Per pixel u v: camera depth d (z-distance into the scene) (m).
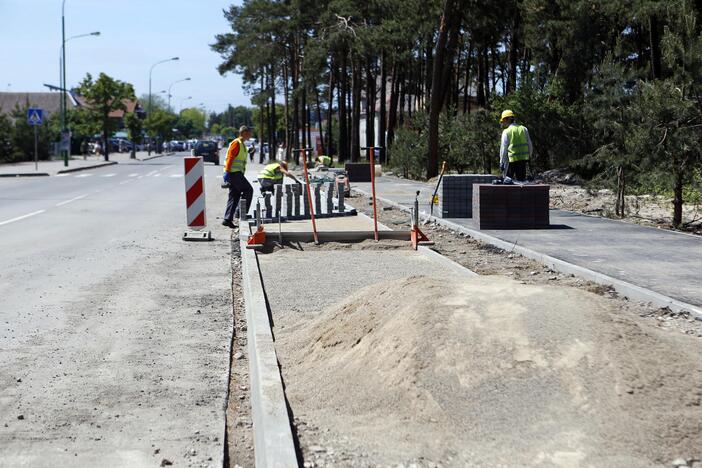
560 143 27.61
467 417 4.56
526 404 4.59
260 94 75.75
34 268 11.39
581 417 4.43
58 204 22.73
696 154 14.67
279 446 4.26
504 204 14.78
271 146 80.06
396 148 38.03
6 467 4.52
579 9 30.28
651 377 4.72
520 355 4.97
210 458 4.70
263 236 13.31
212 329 7.92
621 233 13.98
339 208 18.73
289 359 6.20
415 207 13.30
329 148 66.75
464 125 31.41
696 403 4.52
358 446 4.40
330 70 63.44
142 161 72.88
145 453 4.75
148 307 8.92
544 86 30.19
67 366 6.55
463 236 14.62
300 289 9.52
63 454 4.72
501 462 4.11
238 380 6.34
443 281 6.38
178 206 22.70
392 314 5.91
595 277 9.44
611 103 16.64
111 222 17.94
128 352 7.01
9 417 5.33
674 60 14.82
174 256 12.89
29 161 65.38
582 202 21.00
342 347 5.98
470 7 34.19
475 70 58.06
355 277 10.41
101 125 75.69
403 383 4.97
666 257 11.03
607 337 5.05
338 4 48.06
